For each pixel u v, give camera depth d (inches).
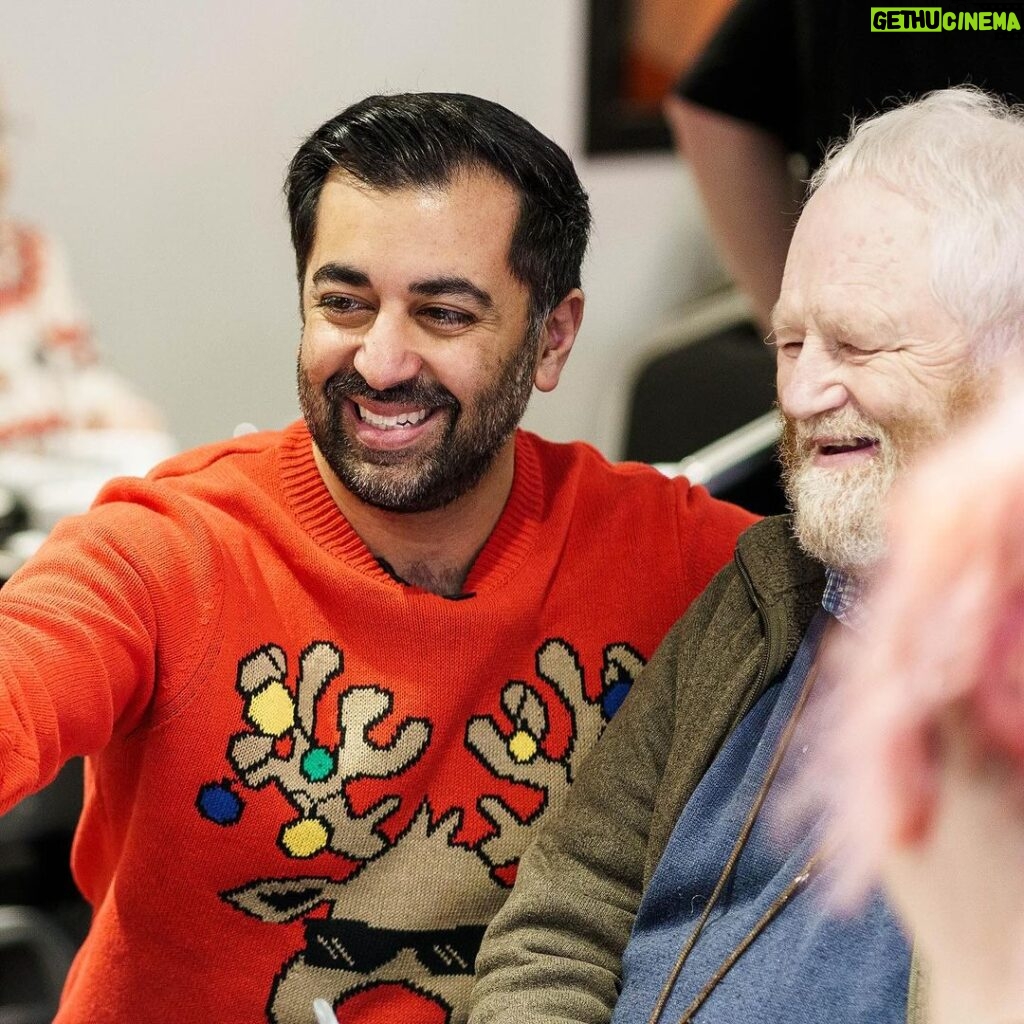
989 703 32.6
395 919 92.3
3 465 186.1
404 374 87.1
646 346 261.4
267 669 89.6
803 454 81.9
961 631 32.6
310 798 89.7
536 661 95.0
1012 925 34.7
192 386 276.4
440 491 90.4
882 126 81.5
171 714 87.7
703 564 100.3
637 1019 81.5
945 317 76.8
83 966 95.6
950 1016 35.9
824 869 77.7
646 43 295.1
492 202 87.4
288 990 92.0
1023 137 79.4
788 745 83.9
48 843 178.7
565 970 84.1
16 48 247.9
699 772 86.2
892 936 73.8
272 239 276.5
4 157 241.8
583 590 97.0
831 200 80.7
